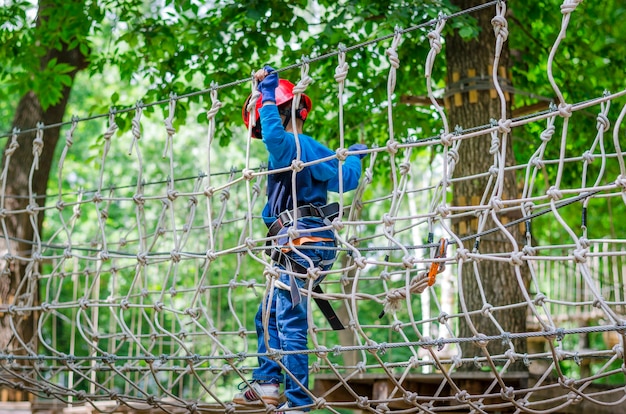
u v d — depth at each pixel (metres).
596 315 10.35
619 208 12.13
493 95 7.70
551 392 6.10
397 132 9.41
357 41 8.47
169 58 8.96
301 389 4.51
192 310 4.79
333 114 10.68
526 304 3.84
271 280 4.30
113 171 18.91
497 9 3.83
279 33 8.51
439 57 8.84
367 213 16.05
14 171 9.80
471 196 7.53
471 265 7.54
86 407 8.06
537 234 11.54
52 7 9.14
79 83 18.86
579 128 9.48
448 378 4.20
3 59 9.59
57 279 16.08
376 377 6.31
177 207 13.58
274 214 4.53
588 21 9.56
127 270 15.41
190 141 18.77
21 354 9.01
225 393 15.42
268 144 4.31
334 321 4.64
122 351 15.77
